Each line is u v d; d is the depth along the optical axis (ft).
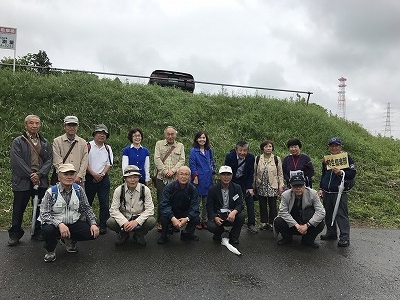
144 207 17.84
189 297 12.69
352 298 13.05
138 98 36.60
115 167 28.04
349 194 28.43
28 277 13.76
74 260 15.60
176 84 46.32
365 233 21.50
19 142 17.20
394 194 29.50
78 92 34.91
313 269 15.60
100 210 19.66
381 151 40.14
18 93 32.96
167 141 20.97
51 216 15.57
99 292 12.82
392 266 16.33
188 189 18.60
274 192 21.08
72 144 18.54
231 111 39.19
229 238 18.84
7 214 20.84
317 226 18.07
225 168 18.88
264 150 21.59
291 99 47.52
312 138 37.11
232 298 12.75
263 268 15.49
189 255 16.71
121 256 16.28
